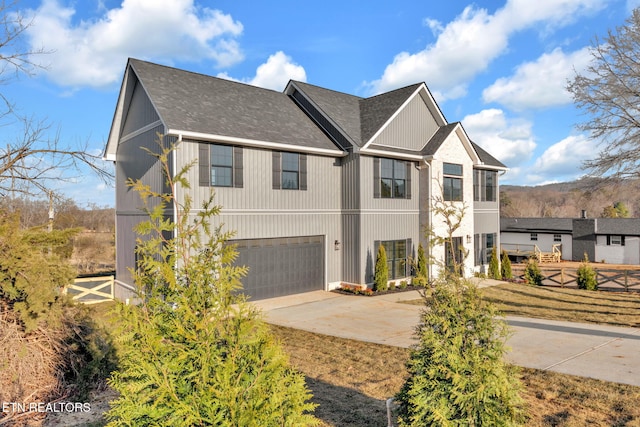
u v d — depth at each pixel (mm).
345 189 17656
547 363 8391
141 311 3447
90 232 29906
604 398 6621
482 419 4141
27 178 12500
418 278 5211
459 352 4383
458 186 20672
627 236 35000
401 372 7934
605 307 14945
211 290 3475
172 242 3654
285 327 11680
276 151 15547
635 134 18250
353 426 5758
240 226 14453
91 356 7152
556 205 87375
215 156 13844
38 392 6305
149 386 3312
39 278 6176
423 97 19891
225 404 3018
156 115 14414
